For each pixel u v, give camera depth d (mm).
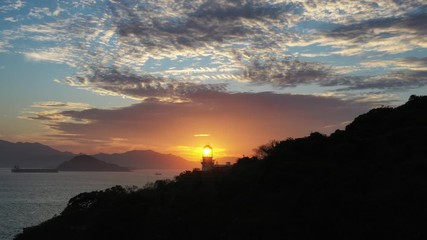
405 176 33250
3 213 117625
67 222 59156
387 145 39531
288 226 32906
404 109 48750
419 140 38781
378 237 28781
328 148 43688
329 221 31453
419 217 28594
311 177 37625
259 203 38625
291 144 47000
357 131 45938
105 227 46000
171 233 39938
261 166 47156
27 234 58875
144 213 46188
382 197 31531
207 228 38438
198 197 46281
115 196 61594
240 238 33719
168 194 51469
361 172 36031
